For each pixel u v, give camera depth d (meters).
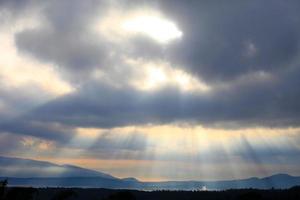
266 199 73.44
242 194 75.75
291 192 75.69
